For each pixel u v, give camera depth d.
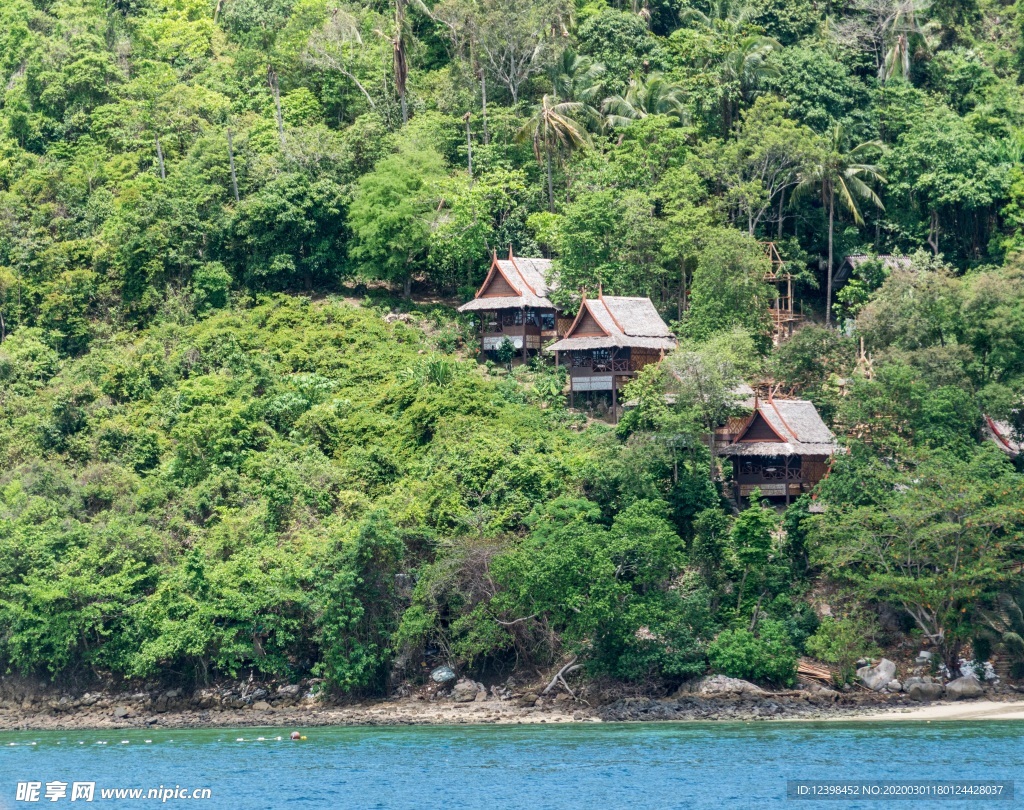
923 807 115.56
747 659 155.88
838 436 184.50
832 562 159.62
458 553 159.12
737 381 182.62
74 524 173.12
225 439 188.38
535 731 146.12
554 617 155.25
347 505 175.75
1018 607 158.88
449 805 117.62
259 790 123.69
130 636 162.25
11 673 167.00
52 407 199.88
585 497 172.12
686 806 116.12
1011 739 137.25
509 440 182.00
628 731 144.50
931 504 158.25
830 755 131.50
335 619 157.62
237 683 164.25
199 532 175.00
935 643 159.62
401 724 152.12
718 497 174.50
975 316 191.62
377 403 199.25
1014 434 186.25
